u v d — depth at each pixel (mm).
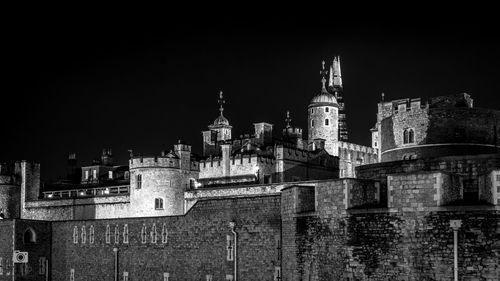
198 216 64375
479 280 37344
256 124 104250
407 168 48250
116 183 102000
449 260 38375
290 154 88500
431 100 78562
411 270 39781
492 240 37125
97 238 75250
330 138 114000
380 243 41344
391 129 76312
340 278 43438
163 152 86875
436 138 71875
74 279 77312
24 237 78812
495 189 37250
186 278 65188
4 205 101500
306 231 47312
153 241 69062
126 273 71625
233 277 60281
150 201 85500
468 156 44250
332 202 44438
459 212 38188
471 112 71062
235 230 59938
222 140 105938
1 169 102250
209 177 88938
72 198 95625
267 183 82062
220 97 110250
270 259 57000
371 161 125625
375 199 44500
